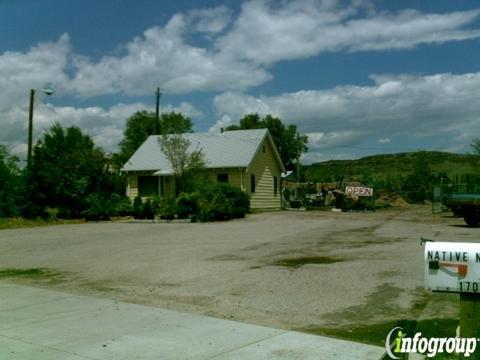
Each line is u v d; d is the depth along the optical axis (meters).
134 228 24.08
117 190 35.41
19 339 6.77
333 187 47.41
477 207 21.92
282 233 19.58
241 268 11.65
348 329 6.93
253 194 37.03
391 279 9.87
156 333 6.89
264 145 39.06
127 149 58.09
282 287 9.51
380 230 20.28
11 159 30.94
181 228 23.20
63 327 7.27
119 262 13.20
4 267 12.98
